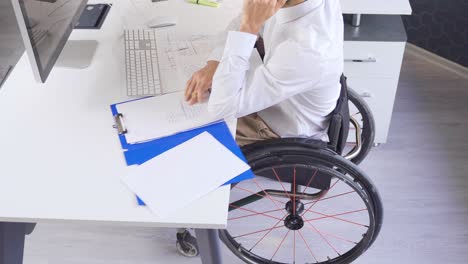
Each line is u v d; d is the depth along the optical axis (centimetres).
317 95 186
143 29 223
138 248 239
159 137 176
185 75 200
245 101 179
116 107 186
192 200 158
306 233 245
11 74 201
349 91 226
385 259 234
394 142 283
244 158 170
